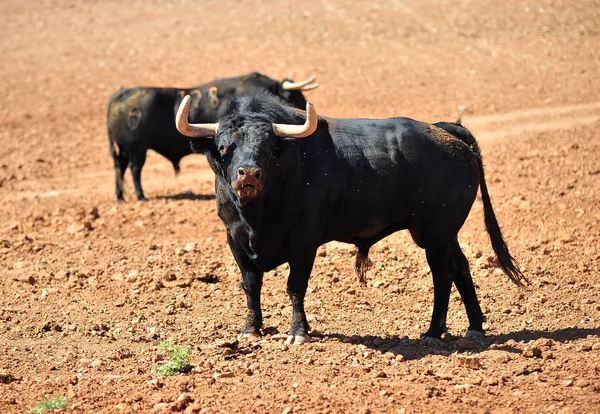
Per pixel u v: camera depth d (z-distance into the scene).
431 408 24.81
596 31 123.81
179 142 63.25
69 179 72.88
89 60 122.00
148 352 31.17
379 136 32.38
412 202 32.50
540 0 137.12
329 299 37.50
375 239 33.44
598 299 36.44
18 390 27.31
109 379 27.97
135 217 55.25
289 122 30.47
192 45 126.38
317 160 30.81
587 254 42.31
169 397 26.02
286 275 40.75
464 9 135.88
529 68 109.69
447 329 33.84
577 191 55.06
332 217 31.77
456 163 32.78
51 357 30.89
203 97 62.72
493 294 37.66
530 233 46.66
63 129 93.31
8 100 104.56
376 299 37.56
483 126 84.19
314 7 141.88
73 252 46.59
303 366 28.78
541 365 28.41
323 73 110.81
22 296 38.56
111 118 61.94
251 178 27.67
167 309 36.34
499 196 55.00
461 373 28.02
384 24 131.25
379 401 25.36
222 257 44.62
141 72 115.62
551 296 36.94
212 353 30.30
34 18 143.88
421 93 100.50
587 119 83.81
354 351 30.33
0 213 58.53
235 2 148.12
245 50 122.44
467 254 43.50
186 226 52.66
